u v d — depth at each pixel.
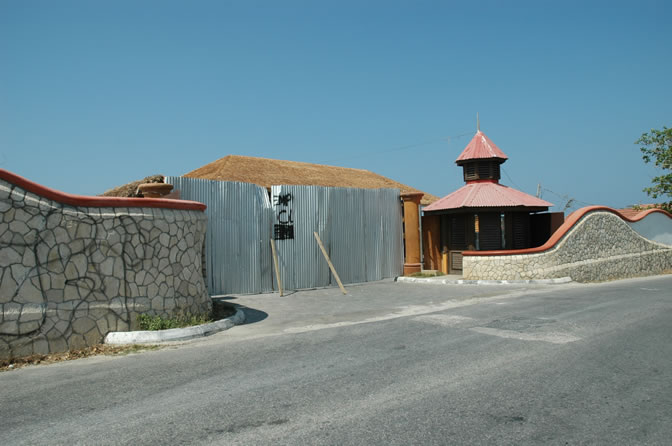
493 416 4.23
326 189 15.28
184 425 4.15
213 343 7.61
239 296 13.02
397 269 17.28
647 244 21.45
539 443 3.69
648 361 5.93
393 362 6.08
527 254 16.20
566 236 17.12
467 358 6.18
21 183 6.99
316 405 4.58
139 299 8.14
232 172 20.58
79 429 4.12
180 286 8.93
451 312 10.02
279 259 14.07
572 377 5.32
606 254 18.91
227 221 13.03
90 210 7.70
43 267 7.03
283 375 5.62
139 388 5.26
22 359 6.59
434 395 4.80
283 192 14.30
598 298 11.70
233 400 4.77
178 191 12.11
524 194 18.56
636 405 4.47
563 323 8.41
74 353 7.03
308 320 9.70
